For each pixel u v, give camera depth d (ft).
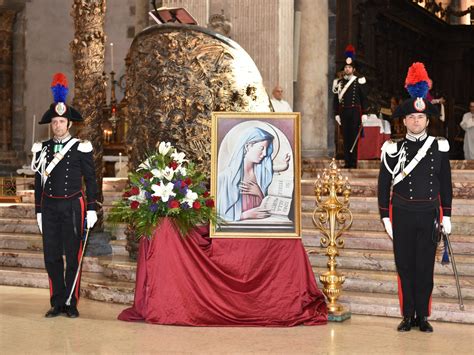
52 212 23.15
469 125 50.85
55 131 23.39
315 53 44.98
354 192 33.01
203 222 22.58
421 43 77.36
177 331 20.84
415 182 20.88
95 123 31.53
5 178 62.69
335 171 22.86
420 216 20.74
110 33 73.10
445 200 20.97
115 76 72.49
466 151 51.24
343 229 22.85
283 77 36.17
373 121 45.85
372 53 59.11
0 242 33.94
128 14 72.49
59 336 20.21
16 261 31.40
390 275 24.48
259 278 21.84
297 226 22.02
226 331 20.89
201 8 36.17
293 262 21.95
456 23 88.43
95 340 19.70
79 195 23.35
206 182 25.89
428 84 21.07
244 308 21.61
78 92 31.58
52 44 73.87
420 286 20.97
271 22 35.81
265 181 22.25
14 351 18.47
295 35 41.60
